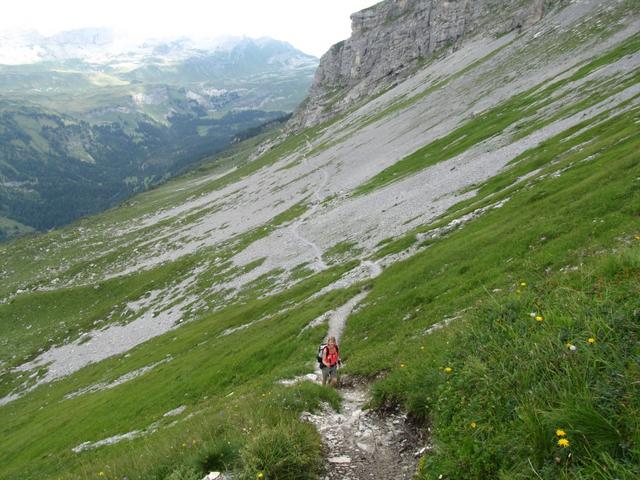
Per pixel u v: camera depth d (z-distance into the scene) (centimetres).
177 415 3406
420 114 13825
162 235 15888
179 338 6203
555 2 14138
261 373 3425
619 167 2942
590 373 622
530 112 7669
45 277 15038
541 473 556
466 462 693
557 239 2347
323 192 11831
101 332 8850
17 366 8838
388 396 1260
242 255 9075
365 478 894
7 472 4197
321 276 5456
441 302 2559
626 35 8700
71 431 4497
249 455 862
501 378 770
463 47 18375
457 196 5706
